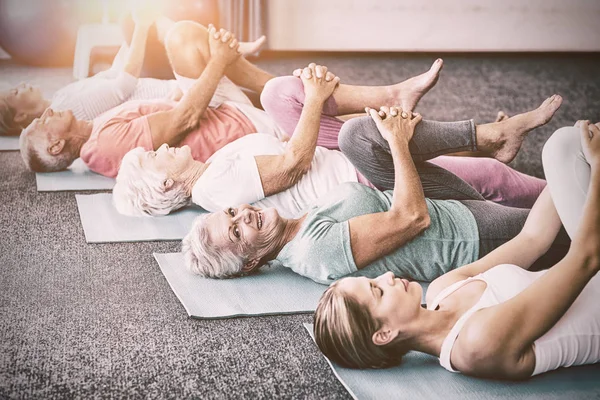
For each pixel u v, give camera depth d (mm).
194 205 2580
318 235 2053
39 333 1875
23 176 2824
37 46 3941
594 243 1634
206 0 3795
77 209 2566
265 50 4348
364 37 4438
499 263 1925
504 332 1625
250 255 2109
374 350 1702
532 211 1988
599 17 4574
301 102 2455
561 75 4152
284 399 1652
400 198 2059
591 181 1748
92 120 2932
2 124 3158
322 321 1727
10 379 1693
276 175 2309
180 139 2697
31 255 2268
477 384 1685
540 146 3135
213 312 1971
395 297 1694
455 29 4492
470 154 2523
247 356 1806
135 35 3145
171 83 3152
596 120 3506
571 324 1680
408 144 2188
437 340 1704
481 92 3826
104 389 1669
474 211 2070
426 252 2039
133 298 2051
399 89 2445
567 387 1684
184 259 2172
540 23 4543
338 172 2348
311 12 4332
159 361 1778
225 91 2844
